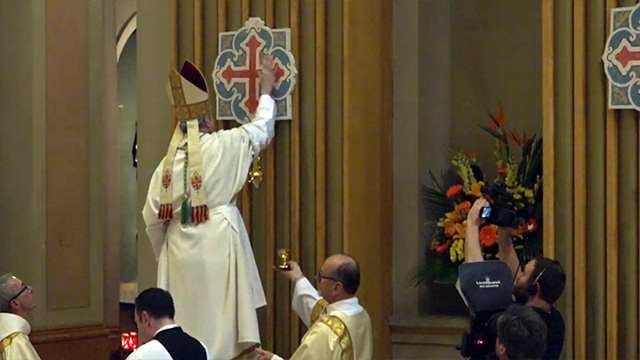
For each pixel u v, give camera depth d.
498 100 8.60
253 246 7.79
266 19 7.72
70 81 10.88
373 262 7.89
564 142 7.03
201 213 6.86
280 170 7.74
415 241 8.52
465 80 8.70
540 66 8.47
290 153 7.69
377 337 7.91
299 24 7.66
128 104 14.84
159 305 6.04
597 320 6.94
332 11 7.61
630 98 6.79
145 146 8.34
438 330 8.09
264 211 7.76
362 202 7.73
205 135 7.00
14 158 10.74
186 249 6.89
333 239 7.60
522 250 7.73
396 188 8.60
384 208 8.16
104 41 11.91
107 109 12.04
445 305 8.57
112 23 12.00
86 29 11.05
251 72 7.69
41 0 10.69
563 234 7.02
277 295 7.73
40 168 10.59
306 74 7.66
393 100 8.62
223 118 7.77
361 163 7.72
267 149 7.71
